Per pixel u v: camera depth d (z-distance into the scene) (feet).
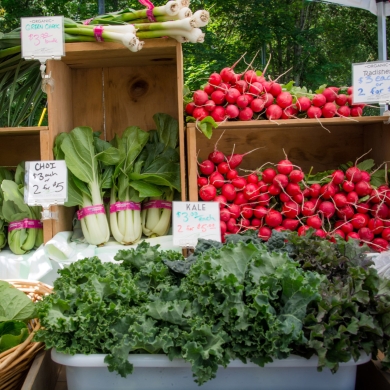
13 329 4.65
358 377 4.60
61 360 3.88
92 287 4.22
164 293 4.18
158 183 7.09
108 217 7.31
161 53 7.17
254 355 3.75
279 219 6.98
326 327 3.78
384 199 6.93
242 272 4.19
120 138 7.71
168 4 6.34
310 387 3.93
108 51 6.83
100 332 3.89
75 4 27.14
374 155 7.77
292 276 3.90
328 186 6.95
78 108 8.23
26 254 6.89
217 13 32.68
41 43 6.48
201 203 6.12
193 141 6.75
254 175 7.13
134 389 3.93
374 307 4.04
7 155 8.38
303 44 32.53
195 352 3.67
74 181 6.91
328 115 6.90
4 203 6.97
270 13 32.45
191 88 23.72
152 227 7.31
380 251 6.84
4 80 7.59
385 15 8.84
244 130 8.26
